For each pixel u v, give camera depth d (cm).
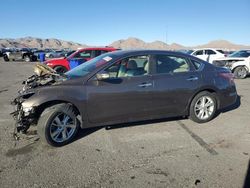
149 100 562
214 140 532
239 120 657
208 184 376
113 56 556
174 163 435
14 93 1029
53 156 462
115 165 429
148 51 575
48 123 484
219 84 633
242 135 560
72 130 515
